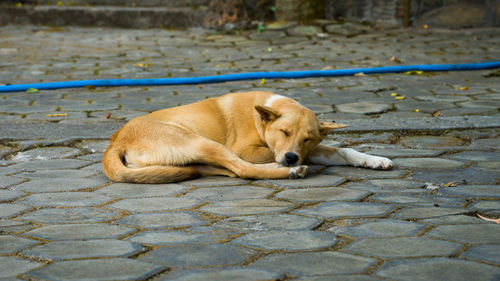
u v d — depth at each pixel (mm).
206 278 3291
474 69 11398
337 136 7129
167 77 11125
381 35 15484
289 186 5199
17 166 6047
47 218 4402
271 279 3270
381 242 3799
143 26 17750
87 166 6020
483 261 3477
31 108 8781
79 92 9922
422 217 4273
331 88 10023
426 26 16266
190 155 5461
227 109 5918
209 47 14617
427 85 10148
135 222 4281
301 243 3803
